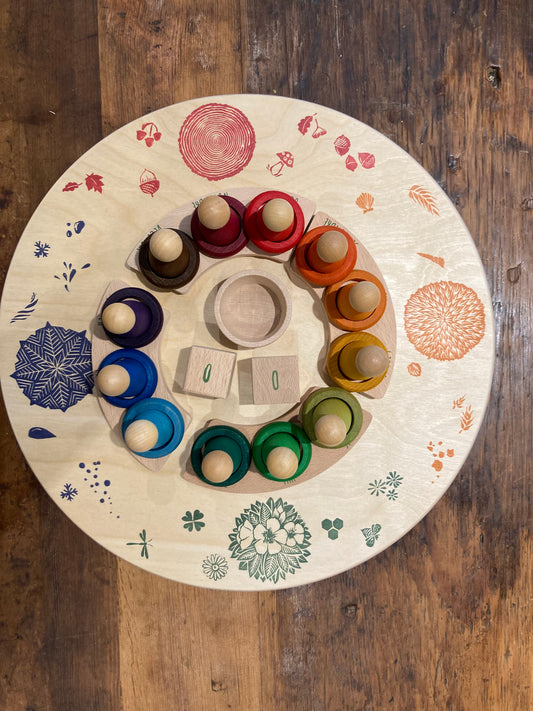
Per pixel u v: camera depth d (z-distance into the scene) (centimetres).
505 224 51
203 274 40
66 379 39
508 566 52
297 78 51
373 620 51
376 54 51
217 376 38
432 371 40
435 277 40
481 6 52
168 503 39
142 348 39
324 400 38
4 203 49
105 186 40
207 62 50
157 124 40
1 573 50
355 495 39
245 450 37
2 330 39
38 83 50
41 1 50
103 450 39
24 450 39
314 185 40
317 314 40
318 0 51
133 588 50
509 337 51
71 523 50
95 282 40
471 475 51
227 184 40
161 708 51
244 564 39
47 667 51
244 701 51
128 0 50
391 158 40
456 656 52
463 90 52
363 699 51
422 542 51
